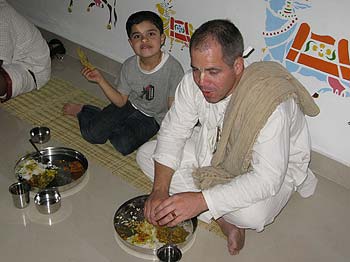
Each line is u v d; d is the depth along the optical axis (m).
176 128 1.88
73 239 1.96
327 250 1.96
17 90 2.76
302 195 2.21
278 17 2.15
